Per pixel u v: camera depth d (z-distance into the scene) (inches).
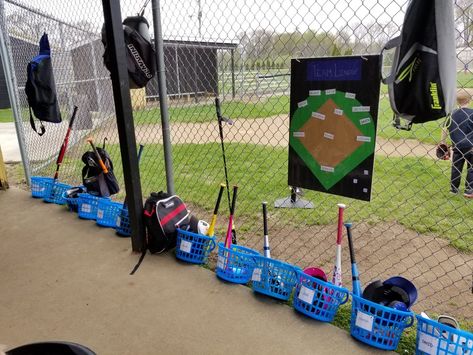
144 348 71.2
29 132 201.0
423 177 172.1
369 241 115.6
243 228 125.6
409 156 195.5
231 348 70.2
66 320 79.7
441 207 139.8
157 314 80.8
